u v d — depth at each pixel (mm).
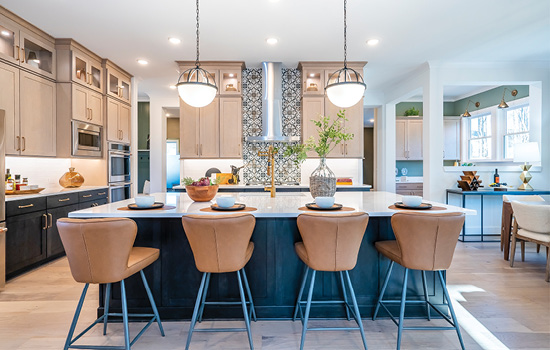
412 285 2400
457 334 1996
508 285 2969
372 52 4301
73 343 2025
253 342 2047
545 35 3770
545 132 4852
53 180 4281
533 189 4625
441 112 4758
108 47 4078
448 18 3322
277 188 4754
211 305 2352
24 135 3408
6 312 2441
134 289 2324
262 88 4781
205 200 2697
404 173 7586
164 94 6480
